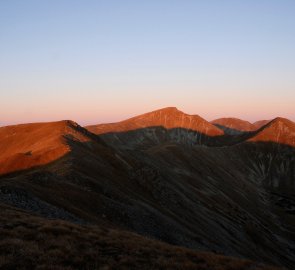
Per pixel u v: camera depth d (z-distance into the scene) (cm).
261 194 17062
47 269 1587
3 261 1561
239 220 9050
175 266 1978
